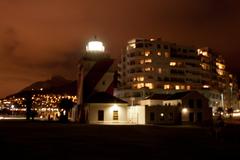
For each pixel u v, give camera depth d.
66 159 18.91
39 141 29.52
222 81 170.88
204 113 80.38
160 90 130.75
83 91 77.69
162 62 135.00
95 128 51.78
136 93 128.12
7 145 25.97
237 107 182.00
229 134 39.62
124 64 141.00
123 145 26.77
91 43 84.38
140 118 74.69
